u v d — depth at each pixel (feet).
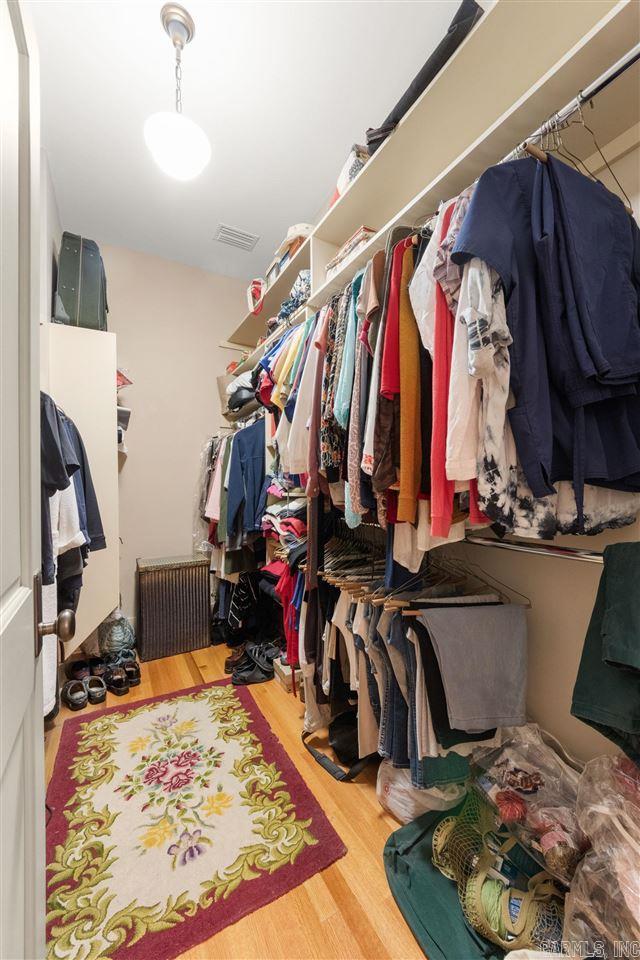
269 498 7.55
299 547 6.17
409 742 3.53
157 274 9.61
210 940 2.99
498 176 2.59
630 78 2.62
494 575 4.39
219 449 9.17
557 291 2.50
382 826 4.00
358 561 5.65
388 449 3.18
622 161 3.23
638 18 2.40
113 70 5.10
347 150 6.40
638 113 2.96
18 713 1.80
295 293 6.62
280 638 8.05
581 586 3.59
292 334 5.90
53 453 4.52
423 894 3.21
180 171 5.06
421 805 3.93
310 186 7.20
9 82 1.82
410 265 3.28
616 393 2.52
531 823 3.03
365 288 3.64
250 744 5.32
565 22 3.10
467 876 3.18
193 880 3.44
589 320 2.44
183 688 6.95
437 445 2.76
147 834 3.91
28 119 2.06
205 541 9.91
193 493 10.07
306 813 4.15
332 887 3.37
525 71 3.47
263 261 9.82
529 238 2.59
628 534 3.19
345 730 5.23
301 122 5.89
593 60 2.63
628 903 2.16
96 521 6.10
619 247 2.71
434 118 3.87
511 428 2.57
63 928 3.07
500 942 2.71
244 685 6.99
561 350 2.50
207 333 10.27
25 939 1.91
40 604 2.29
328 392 4.32
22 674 1.88
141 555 9.43
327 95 5.47
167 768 4.86
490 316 2.36
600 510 2.87
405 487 3.02
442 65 3.50
